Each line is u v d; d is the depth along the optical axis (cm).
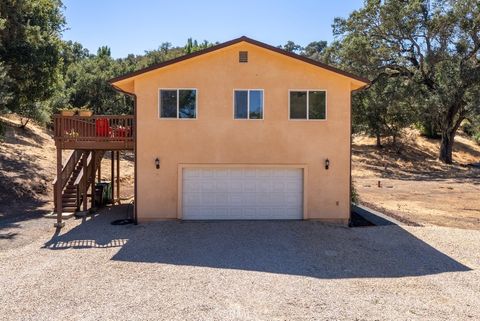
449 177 3828
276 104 1612
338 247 1273
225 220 1628
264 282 941
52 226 1567
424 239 1398
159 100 1605
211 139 1614
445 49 3919
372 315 761
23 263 1083
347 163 1622
